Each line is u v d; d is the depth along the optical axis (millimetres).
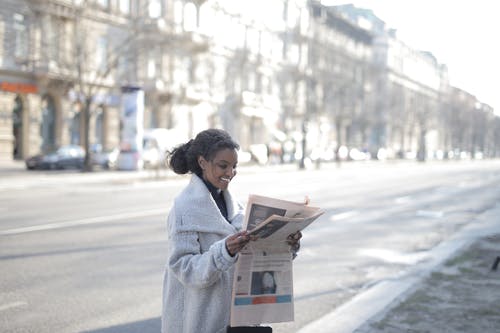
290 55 58906
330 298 6238
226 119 48375
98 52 35500
